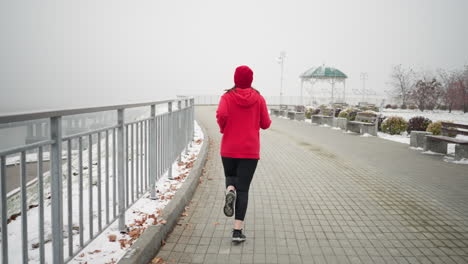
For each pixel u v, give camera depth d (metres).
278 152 10.19
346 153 10.14
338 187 6.26
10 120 1.74
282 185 6.34
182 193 4.94
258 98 3.82
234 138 3.76
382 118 16.89
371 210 4.98
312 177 7.03
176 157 6.88
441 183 6.66
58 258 2.39
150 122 4.72
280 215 4.72
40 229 2.22
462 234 4.12
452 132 9.68
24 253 2.04
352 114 18.23
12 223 3.62
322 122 19.77
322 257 3.47
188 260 3.36
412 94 38.06
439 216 4.75
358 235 4.05
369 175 7.28
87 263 2.98
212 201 5.30
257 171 7.54
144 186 4.58
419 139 11.12
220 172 7.23
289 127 18.30
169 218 4.04
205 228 4.20
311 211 4.91
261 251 3.59
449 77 38.06
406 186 6.40
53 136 2.33
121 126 3.61
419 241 3.90
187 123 8.93
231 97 3.74
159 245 3.62
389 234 4.10
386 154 10.02
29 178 4.61
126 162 3.81
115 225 3.92
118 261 2.87
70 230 2.61
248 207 5.05
